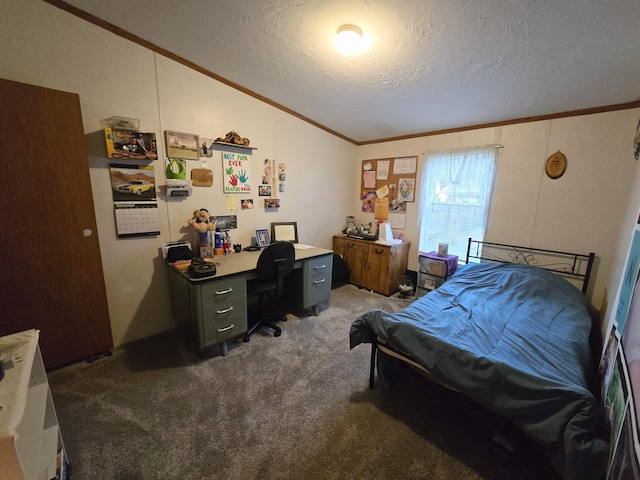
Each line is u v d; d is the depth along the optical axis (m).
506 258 2.91
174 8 1.76
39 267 1.78
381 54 1.96
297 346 2.32
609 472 0.92
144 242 2.32
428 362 1.43
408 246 3.72
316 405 1.68
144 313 2.40
